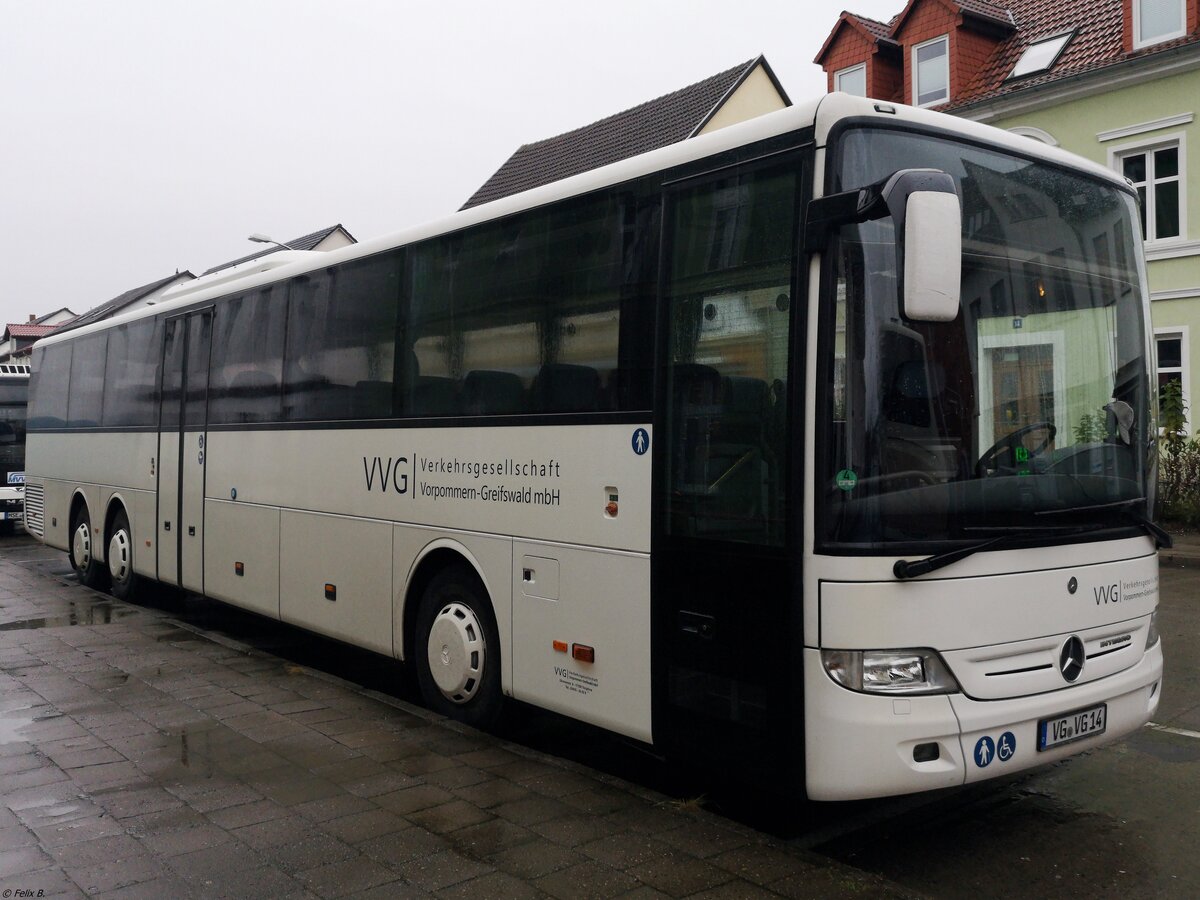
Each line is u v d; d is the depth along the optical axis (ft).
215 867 13.62
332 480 24.71
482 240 20.20
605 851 14.11
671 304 15.85
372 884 13.08
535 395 18.49
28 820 15.34
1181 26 63.05
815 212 13.57
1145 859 14.78
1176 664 27.37
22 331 201.46
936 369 13.88
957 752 13.38
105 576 41.63
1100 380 16.01
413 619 22.35
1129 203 17.35
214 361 31.12
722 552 14.65
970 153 14.93
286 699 22.71
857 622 13.09
